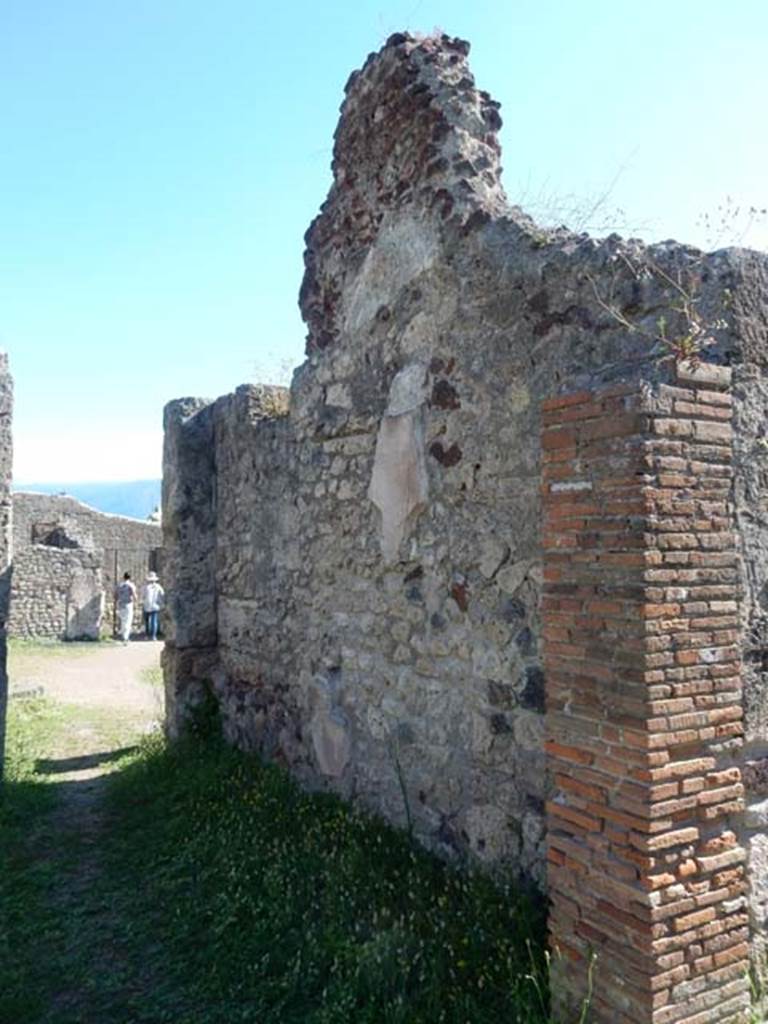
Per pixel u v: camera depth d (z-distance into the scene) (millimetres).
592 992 2670
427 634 4254
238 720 6625
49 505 23000
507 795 3652
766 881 2863
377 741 4664
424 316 4328
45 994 3346
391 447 4598
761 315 3037
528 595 3568
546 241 3561
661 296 3006
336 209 5246
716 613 2723
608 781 2670
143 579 24016
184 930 3781
